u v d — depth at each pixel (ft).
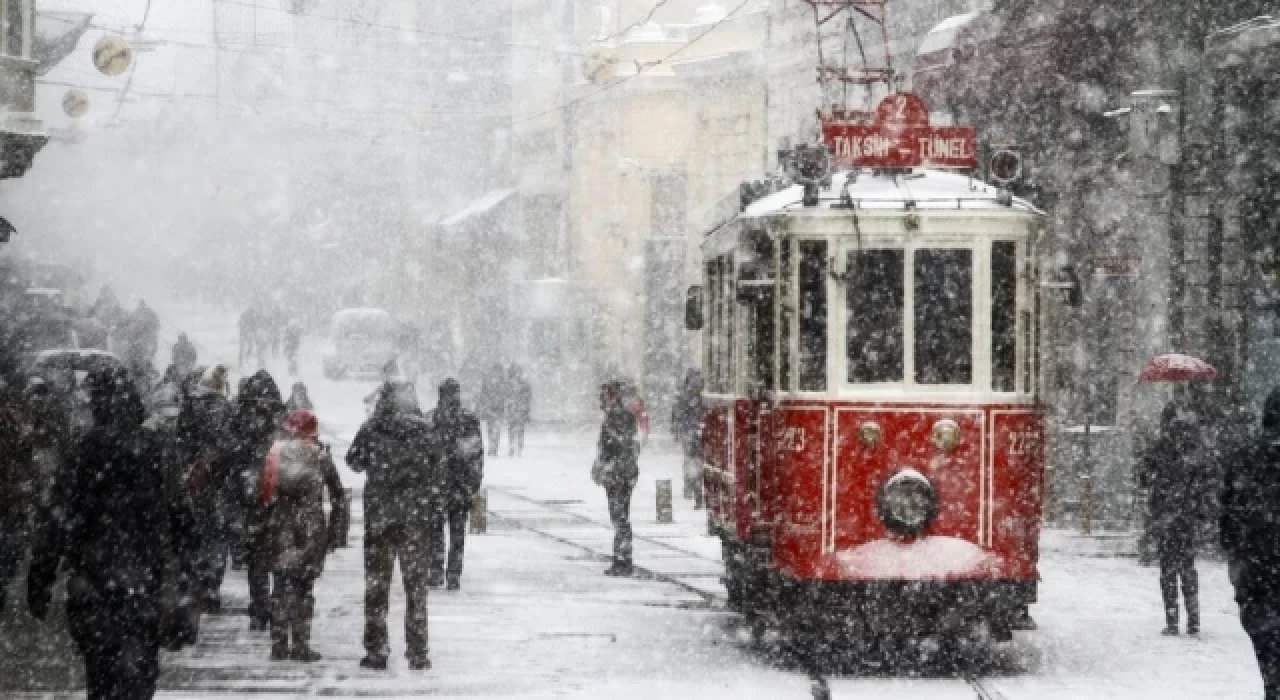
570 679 89.66
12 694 83.41
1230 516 72.90
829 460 92.68
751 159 332.19
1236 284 165.78
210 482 109.91
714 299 113.50
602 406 137.49
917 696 84.79
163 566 64.80
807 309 93.71
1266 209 163.02
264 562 104.73
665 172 354.74
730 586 112.16
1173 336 177.06
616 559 136.87
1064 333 190.08
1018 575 92.12
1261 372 161.79
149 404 131.85
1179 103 175.52
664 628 108.37
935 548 91.76
